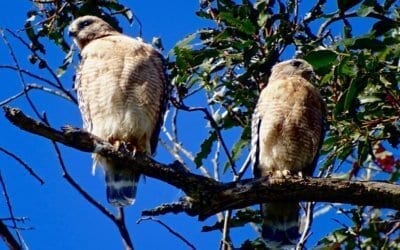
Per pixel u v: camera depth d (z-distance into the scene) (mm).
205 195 9727
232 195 9781
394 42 10938
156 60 12070
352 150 11992
